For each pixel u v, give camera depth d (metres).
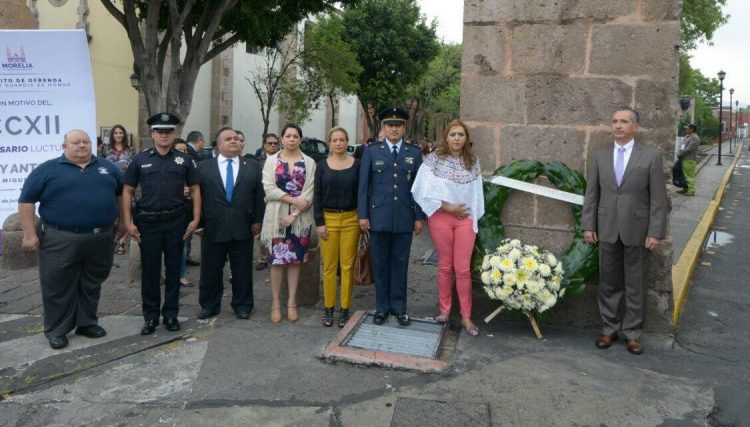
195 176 5.31
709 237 10.25
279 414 3.66
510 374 4.21
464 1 5.40
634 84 4.99
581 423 3.54
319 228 5.12
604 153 4.78
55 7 18.05
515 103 5.34
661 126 4.94
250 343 4.82
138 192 6.38
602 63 5.07
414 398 3.84
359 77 27.41
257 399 3.84
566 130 5.21
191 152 7.71
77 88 5.89
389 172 4.98
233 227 5.29
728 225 11.63
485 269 5.01
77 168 4.73
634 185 4.60
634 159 4.62
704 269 7.87
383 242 5.11
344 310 5.23
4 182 5.83
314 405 3.77
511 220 5.42
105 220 4.85
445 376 4.18
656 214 4.54
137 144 18.19
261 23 14.27
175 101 12.20
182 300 6.15
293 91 23.12
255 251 8.69
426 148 15.93
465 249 5.03
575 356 4.56
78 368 4.32
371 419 3.60
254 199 5.46
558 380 4.11
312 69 24.05
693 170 18.12
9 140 5.81
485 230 5.30
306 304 5.93
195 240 9.52
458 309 5.43
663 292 5.04
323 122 32.19
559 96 5.21
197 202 5.32
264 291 6.51
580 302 5.23
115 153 8.98
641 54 4.96
